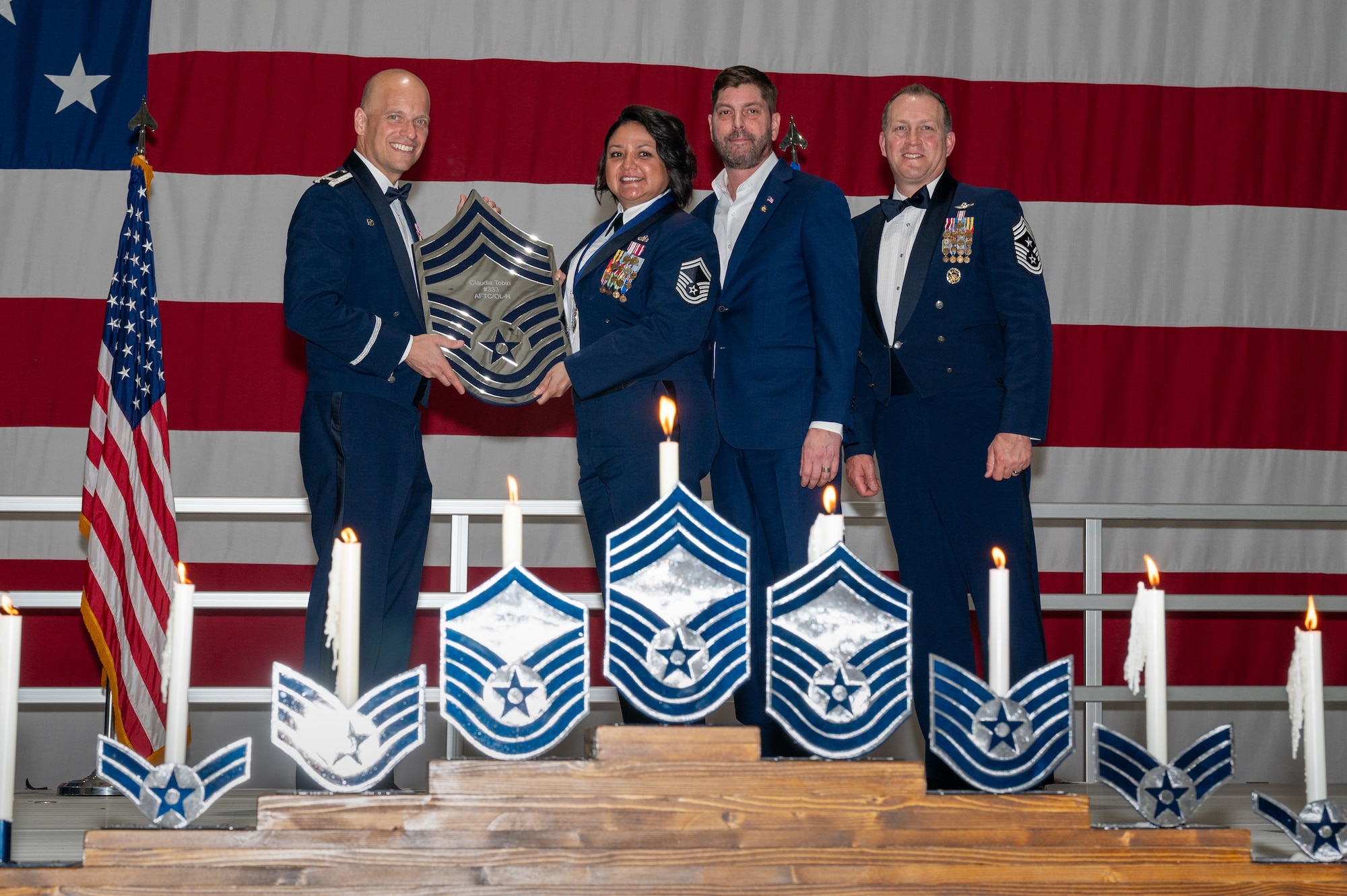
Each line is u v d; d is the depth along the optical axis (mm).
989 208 3357
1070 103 5008
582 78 4883
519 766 1703
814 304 3164
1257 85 5051
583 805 1706
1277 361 4973
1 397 4637
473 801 1692
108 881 1644
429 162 4816
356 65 4848
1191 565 4930
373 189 3172
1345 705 4934
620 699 2838
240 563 4680
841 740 1793
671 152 3199
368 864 1670
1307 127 5055
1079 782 3895
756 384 3150
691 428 3037
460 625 1768
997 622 1863
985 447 3236
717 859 1712
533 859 1688
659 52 4910
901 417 3299
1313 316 5004
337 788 1732
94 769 4609
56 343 4668
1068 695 1848
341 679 1831
